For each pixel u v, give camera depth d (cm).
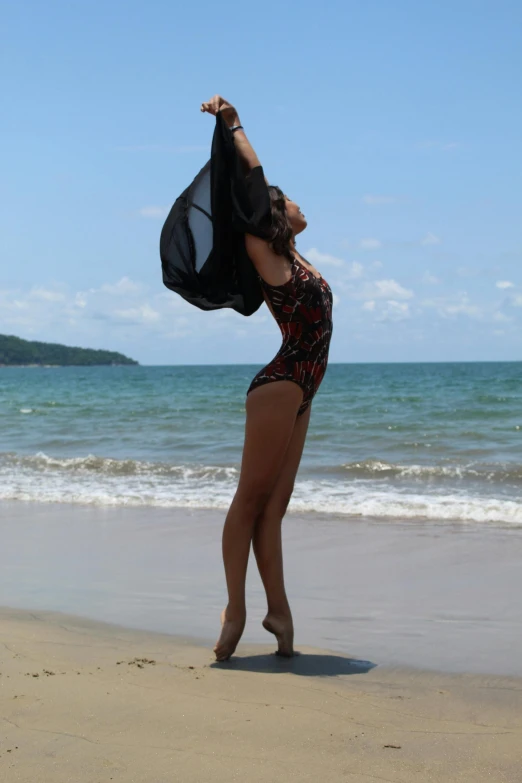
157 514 880
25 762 251
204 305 385
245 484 374
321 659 386
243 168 368
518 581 559
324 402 2764
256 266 367
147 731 277
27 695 314
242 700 314
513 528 771
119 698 312
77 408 2794
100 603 509
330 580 570
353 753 260
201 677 346
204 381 6241
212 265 379
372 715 299
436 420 1977
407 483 1084
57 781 238
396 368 10500
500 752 262
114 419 2247
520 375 6141
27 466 1298
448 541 711
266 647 409
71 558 659
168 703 307
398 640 423
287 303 363
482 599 511
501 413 2134
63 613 483
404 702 318
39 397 3797
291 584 559
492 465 1226
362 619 467
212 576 586
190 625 454
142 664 367
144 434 1820
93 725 282
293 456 385
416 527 783
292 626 391
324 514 859
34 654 383
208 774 242
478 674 361
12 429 2019
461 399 2825
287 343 369
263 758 254
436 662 381
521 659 386
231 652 379
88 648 399
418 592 532
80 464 1290
